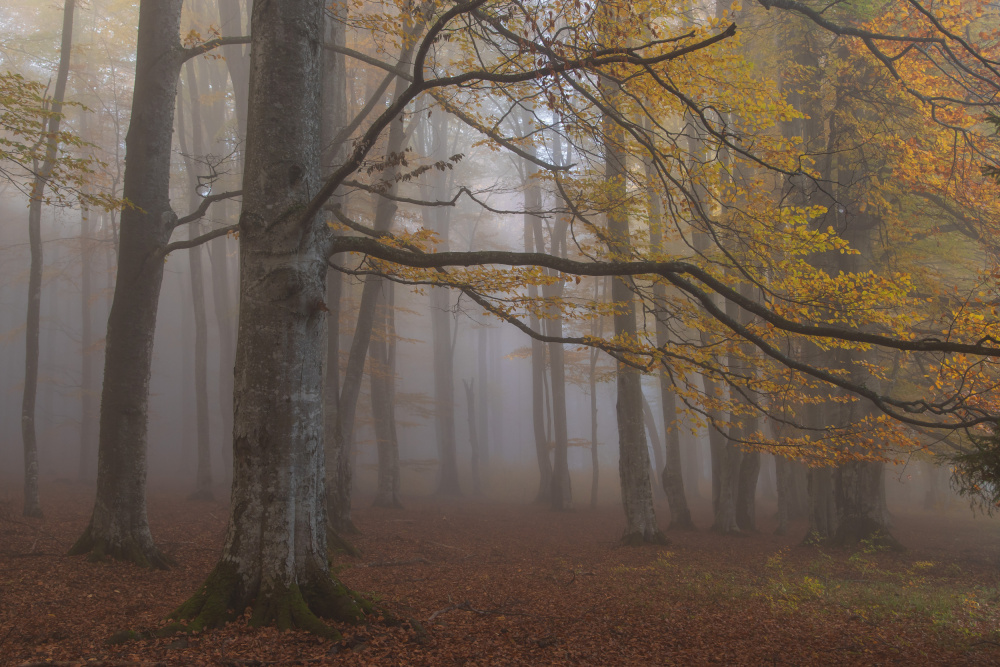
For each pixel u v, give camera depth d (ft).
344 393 54.90
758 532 62.95
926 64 46.57
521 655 19.75
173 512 56.13
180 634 18.70
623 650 21.02
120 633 18.58
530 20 21.22
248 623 19.54
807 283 27.76
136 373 34.22
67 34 52.90
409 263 22.89
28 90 28.40
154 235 35.22
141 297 34.60
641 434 53.06
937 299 48.39
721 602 29.14
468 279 27.40
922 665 19.71
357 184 29.45
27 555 31.63
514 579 34.81
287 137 22.12
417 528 58.13
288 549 20.44
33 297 47.32
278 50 22.29
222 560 20.67
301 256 21.66
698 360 30.04
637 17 25.75
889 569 42.27
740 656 20.70
